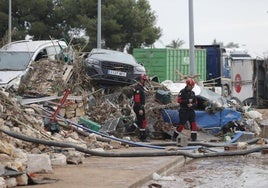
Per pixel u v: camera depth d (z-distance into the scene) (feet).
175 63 176.55
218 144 84.89
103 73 101.14
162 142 88.58
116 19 250.37
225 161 73.82
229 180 57.16
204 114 101.14
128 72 102.68
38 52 107.86
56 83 95.09
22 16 252.21
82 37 247.70
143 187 51.52
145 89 101.45
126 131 92.63
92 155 66.08
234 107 111.14
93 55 105.19
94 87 102.53
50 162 55.21
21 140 61.62
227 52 193.57
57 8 251.80
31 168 52.26
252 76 194.49
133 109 93.56
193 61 129.39
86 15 251.80
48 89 94.02
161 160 66.13
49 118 76.84
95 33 244.83
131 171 56.80
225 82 186.91
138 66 104.83
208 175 60.59
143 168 59.11
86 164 61.36
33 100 87.76
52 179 49.90
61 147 62.80
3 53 106.01
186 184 54.19
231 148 82.64
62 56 103.35
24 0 248.73
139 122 90.94
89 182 49.29
